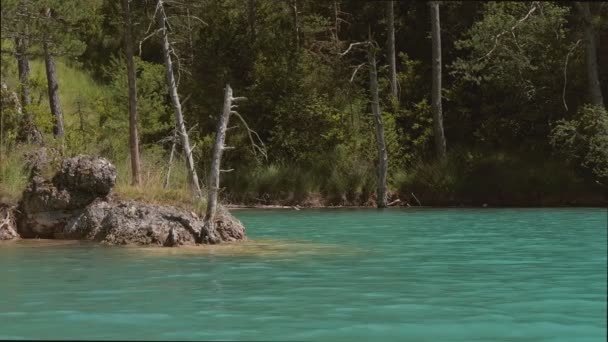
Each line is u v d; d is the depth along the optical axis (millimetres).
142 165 19844
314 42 35188
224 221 15602
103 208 16172
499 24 30141
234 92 33312
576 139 28516
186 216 15344
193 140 30656
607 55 32469
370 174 30188
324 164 30906
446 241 15352
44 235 16484
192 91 32969
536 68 29719
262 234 17266
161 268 11547
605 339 6770
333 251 13734
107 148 23062
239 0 35312
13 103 24656
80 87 36844
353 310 8133
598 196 28516
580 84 30531
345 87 33812
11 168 17359
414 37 36938
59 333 7066
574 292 9203
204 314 7941
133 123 18594
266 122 33250
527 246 14289
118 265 11914
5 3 20734
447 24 35906
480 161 30453
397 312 8016
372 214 23984
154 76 31578
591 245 14398
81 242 15469
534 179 29125
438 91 31359
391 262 12133
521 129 32000
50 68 27016
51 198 16484
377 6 37156
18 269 11492
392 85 33281
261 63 34000
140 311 8117
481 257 12680
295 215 23938
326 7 37531
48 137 24453
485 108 32219
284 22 35562
